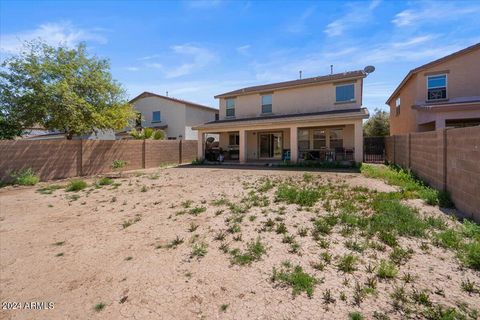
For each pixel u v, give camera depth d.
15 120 14.04
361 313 2.55
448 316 2.40
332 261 3.62
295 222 5.29
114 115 16.20
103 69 16.56
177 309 2.79
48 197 8.82
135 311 2.80
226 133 22.81
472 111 13.55
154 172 15.28
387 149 18.38
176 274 3.52
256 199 7.35
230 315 2.65
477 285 2.93
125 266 3.82
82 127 15.01
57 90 13.30
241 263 3.71
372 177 10.89
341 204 6.32
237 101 21.80
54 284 3.44
